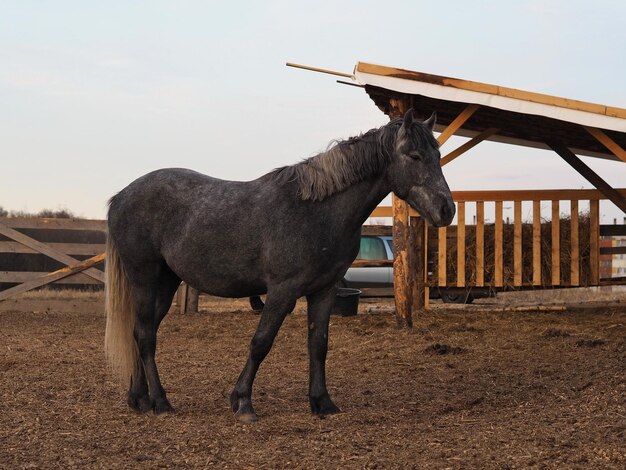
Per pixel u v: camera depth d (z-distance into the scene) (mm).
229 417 5559
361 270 15281
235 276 5500
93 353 8781
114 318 5910
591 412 5223
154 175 5902
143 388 5816
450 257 12758
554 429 4871
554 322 11055
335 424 5301
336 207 5320
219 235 5445
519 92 9227
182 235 5594
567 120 9055
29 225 13281
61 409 5812
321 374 5676
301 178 5324
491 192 12445
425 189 5199
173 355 8719
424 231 12734
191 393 6531
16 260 16891
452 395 6391
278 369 7789
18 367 7652
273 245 5266
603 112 8906
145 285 5840
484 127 12266
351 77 9891
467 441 4688
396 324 10523
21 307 13109
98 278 13289
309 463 4324
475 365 7801
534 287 12781
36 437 4941
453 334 9977
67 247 13320
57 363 7965
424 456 4410
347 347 9180
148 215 5773
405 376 7312
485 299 16750
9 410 5719
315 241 5250
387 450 4555
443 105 11055
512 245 12695
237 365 8031
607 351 8133
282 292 5301
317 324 5641
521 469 4113
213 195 5598
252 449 4645
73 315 12797
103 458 4492
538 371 7328
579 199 12453
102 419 5516
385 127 5387
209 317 12383
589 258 12641
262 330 5352
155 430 5172
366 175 5316
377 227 14094
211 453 4578
